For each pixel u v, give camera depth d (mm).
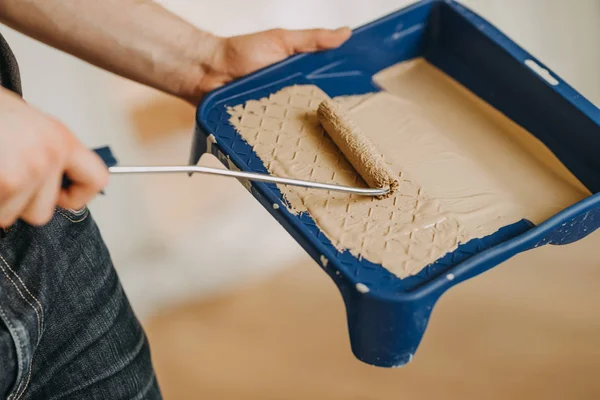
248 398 1328
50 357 826
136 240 1299
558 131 888
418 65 1024
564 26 1505
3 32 989
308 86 944
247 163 831
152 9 879
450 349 1351
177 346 1397
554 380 1299
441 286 691
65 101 1091
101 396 865
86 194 606
